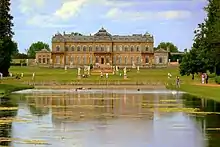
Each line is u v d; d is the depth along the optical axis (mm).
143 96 84562
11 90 100938
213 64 123625
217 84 117688
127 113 54594
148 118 49500
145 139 36375
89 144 34344
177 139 36219
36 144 34031
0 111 56312
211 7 114500
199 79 149125
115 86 125562
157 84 133125
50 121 46906
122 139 36438
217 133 38906
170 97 81688
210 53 105750
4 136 37469
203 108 59875
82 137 37219
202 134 38406
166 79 155000
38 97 81375
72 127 42688
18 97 80938
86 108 60938
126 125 44062
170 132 39688
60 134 38656
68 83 134875
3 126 43094
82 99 76875
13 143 34344
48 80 146250
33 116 51156
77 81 143125
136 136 37719
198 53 132375
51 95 87125
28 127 42500
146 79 155625
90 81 143750
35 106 63281
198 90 96188
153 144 34438
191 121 46625
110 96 84500
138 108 60688
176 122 46000
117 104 67062
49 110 58031
